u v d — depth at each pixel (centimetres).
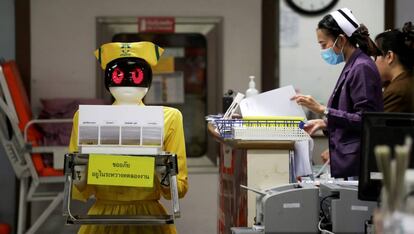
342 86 584
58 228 961
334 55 605
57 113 886
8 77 809
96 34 962
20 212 863
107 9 962
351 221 432
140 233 480
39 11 954
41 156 846
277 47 959
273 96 529
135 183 417
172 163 420
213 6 971
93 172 417
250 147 480
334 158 566
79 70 962
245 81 976
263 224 437
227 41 973
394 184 262
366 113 395
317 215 432
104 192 477
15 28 946
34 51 955
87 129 424
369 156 393
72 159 418
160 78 972
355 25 589
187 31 973
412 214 258
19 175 849
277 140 476
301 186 455
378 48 639
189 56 975
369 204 428
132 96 473
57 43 958
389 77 688
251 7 970
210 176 983
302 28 958
